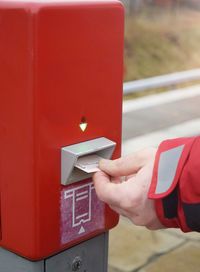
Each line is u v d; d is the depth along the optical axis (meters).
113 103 1.34
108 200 1.11
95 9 1.23
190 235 3.12
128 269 2.71
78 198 1.30
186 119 5.83
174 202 0.98
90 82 1.26
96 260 1.46
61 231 1.28
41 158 1.18
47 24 1.13
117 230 3.16
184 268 2.74
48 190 1.22
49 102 1.17
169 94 7.00
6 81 1.17
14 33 1.13
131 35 8.41
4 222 1.29
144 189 1.04
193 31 9.12
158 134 5.20
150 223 1.05
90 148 1.25
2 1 1.14
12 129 1.19
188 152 0.98
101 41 1.26
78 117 1.25
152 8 8.82
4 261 1.34
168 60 8.24
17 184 1.22
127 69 7.63
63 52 1.17
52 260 1.32
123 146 4.72
